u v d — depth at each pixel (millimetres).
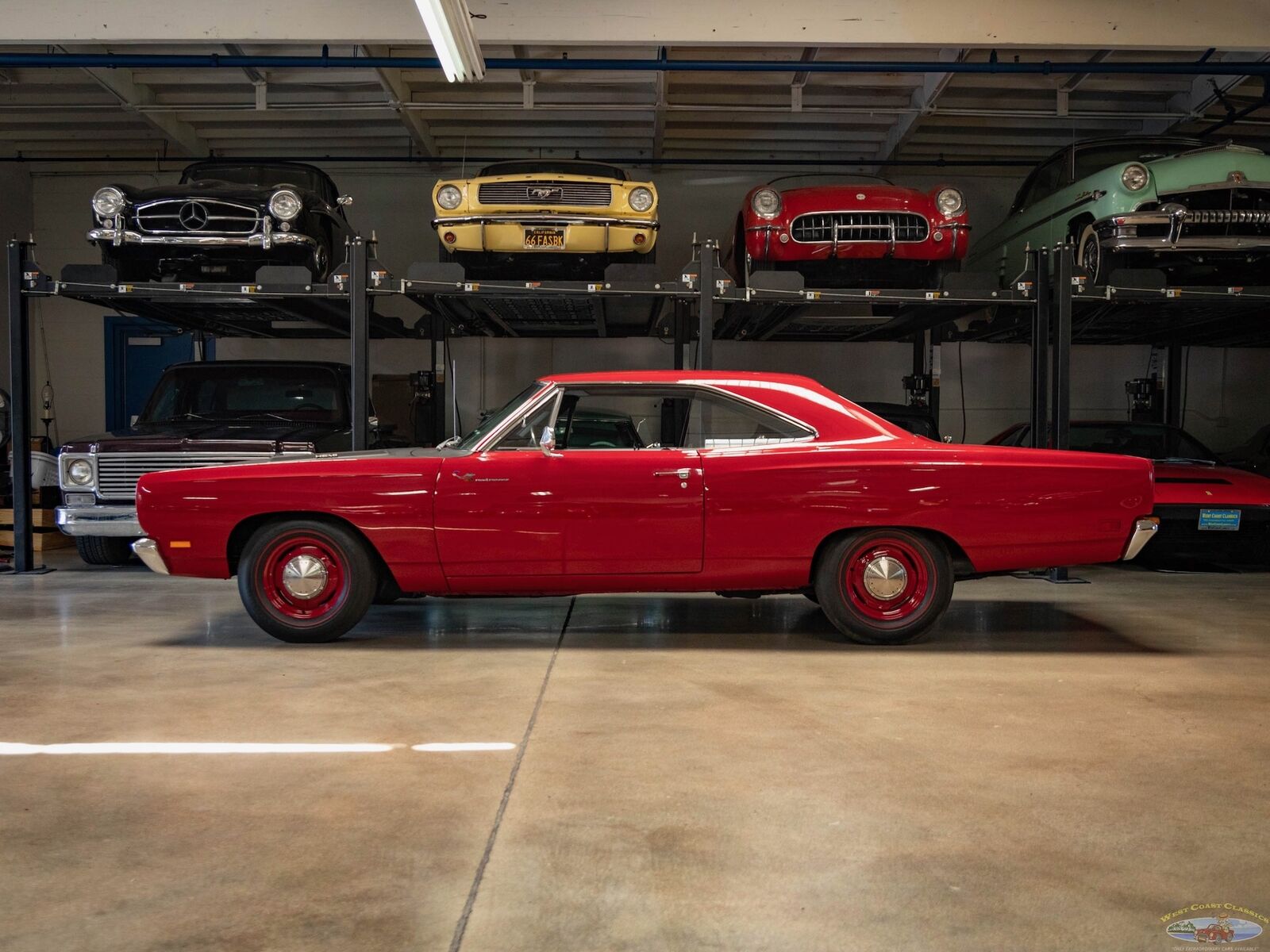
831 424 4668
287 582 4715
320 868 2178
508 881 2113
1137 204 7172
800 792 2658
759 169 12391
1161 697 3725
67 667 4230
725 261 9461
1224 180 7082
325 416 7949
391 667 4234
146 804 2578
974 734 3221
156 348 12867
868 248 7496
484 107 10438
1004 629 5172
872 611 4676
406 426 12062
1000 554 4562
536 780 2758
